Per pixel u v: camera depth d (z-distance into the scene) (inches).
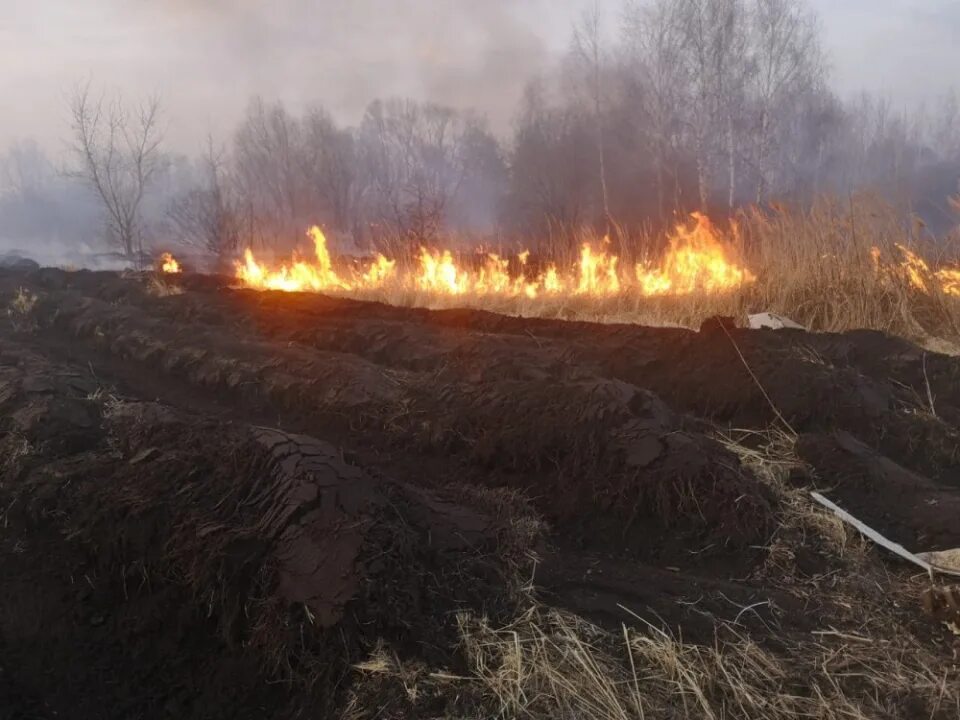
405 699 117.7
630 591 149.2
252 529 146.9
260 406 269.0
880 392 239.0
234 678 131.9
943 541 164.4
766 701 117.4
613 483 179.8
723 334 276.7
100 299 501.7
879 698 118.6
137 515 162.2
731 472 176.9
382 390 252.8
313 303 430.3
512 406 213.9
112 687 136.9
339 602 128.7
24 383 243.9
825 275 367.2
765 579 153.6
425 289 547.2
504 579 147.3
